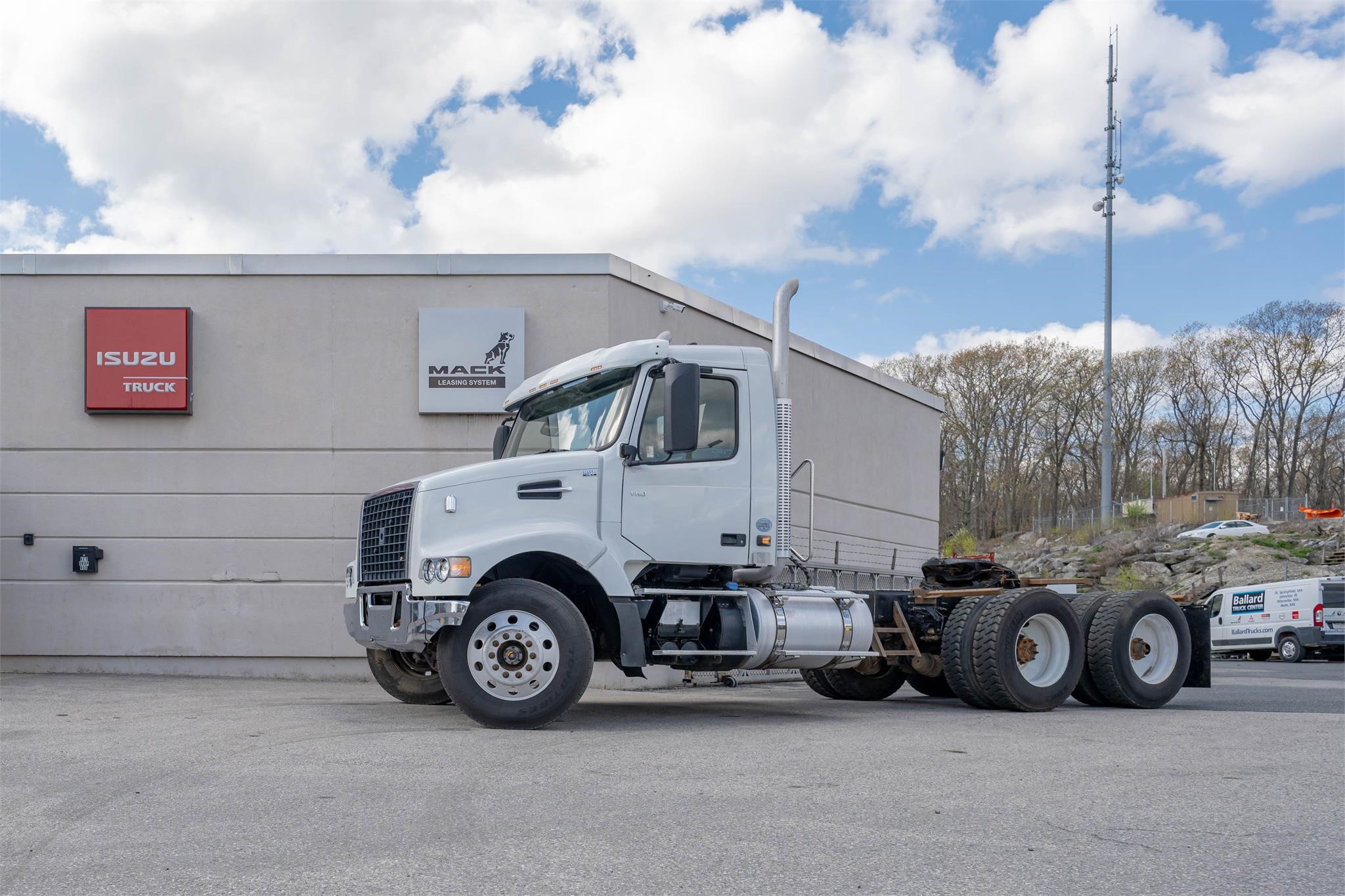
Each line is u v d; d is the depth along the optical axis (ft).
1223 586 124.26
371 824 15.72
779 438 29.96
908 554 38.91
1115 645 34.88
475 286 47.62
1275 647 92.73
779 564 29.68
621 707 34.78
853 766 21.15
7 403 46.55
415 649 26.61
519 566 28.17
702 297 52.80
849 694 39.78
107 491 46.52
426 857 13.98
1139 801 18.07
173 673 46.16
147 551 46.44
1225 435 255.09
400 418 47.21
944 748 23.98
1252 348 245.45
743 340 55.36
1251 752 23.94
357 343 47.37
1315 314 238.27
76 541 46.37
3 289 46.80
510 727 26.22
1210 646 37.11
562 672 26.20
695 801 17.53
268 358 47.21
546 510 27.66
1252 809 17.56
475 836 15.10
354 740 24.13
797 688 47.60
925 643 36.17
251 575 46.50
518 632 26.30
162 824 15.71
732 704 36.40
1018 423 248.11
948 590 36.63
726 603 29.25
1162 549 156.66
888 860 14.03
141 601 46.29
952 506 248.32
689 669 29.58
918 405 75.20
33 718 28.81
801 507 59.06
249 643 46.29
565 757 21.76
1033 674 33.76
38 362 46.70
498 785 18.70
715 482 29.07
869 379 67.97
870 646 31.63
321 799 17.48
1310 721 31.19
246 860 13.82
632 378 28.91
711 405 29.43
